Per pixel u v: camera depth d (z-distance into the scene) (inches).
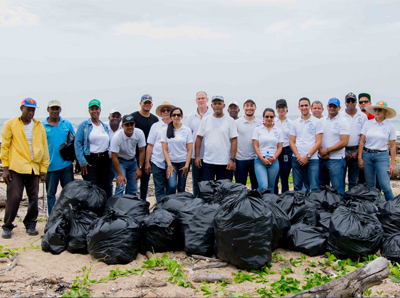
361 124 272.8
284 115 285.1
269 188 257.3
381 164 255.6
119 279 157.2
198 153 260.1
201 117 276.7
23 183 224.1
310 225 205.5
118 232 175.8
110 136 257.4
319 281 149.6
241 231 162.7
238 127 267.4
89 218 199.2
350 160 274.5
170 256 186.7
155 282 151.2
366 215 186.5
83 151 237.0
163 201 220.8
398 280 150.6
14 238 216.5
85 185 218.2
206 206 192.4
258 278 157.9
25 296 139.5
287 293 140.8
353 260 177.8
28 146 217.2
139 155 254.2
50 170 238.7
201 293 144.3
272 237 179.3
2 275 158.4
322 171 269.0
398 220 189.3
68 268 168.7
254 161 267.3
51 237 189.0
